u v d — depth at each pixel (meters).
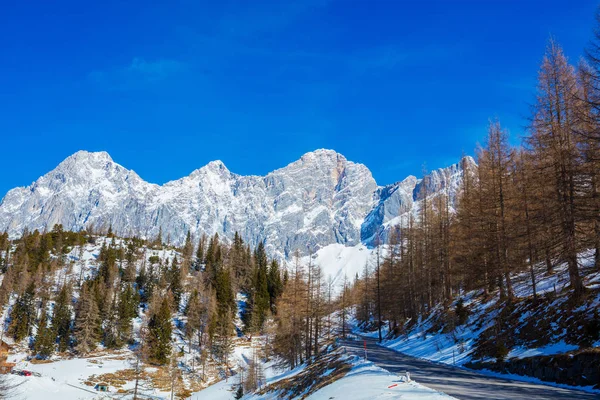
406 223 66.50
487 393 16.33
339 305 83.62
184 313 109.88
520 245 31.39
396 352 42.38
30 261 125.62
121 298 101.00
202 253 161.75
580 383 18.12
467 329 36.12
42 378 66.31
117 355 87.56
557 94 27.05
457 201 48.22
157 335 85.44
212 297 105.31
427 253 55.06
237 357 89.69
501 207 33.22
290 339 59.84
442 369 26.59
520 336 26.83
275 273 127.25
